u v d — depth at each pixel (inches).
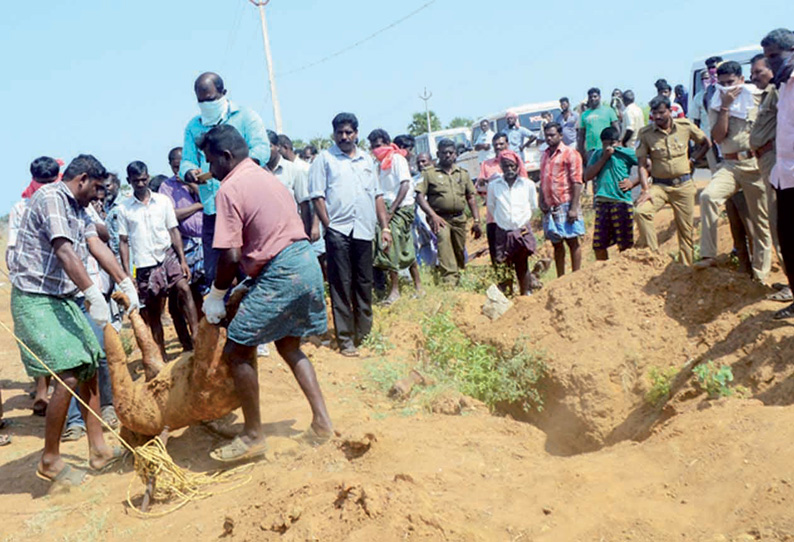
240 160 204.4
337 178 306.5
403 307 363.9
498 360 287.0
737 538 137.2
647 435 220.8
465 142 988.6
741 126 271.3
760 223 280.4
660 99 319.0
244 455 203.9
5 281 645.9
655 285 272.1
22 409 306.8
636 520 147.4
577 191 372.5
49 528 186.1
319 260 393.1
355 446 191.2
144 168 315.6
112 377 211.9
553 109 801.6
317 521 153.8
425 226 441.7
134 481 207.0
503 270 393.4
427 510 152.0
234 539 160.6
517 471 180.7
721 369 202.4
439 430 215.8
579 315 274.4
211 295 200.1
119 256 336.5
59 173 257.9
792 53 214.2
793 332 210.1
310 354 306.2
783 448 155.6
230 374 200.2
